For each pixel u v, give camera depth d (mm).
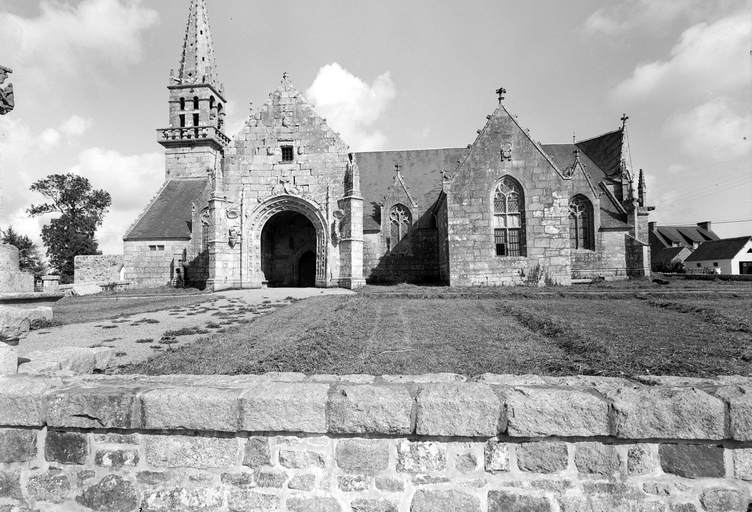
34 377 4418
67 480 4047
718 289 21266
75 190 61812
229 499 3883
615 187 36469
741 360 7281
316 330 10781
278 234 39000
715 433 3545
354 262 29047
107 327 12898
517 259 27344
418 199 36375
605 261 32375
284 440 3879
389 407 3742
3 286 4875
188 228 40062
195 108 45688
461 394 3811
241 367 7027
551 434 3641
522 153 27719
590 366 6926
